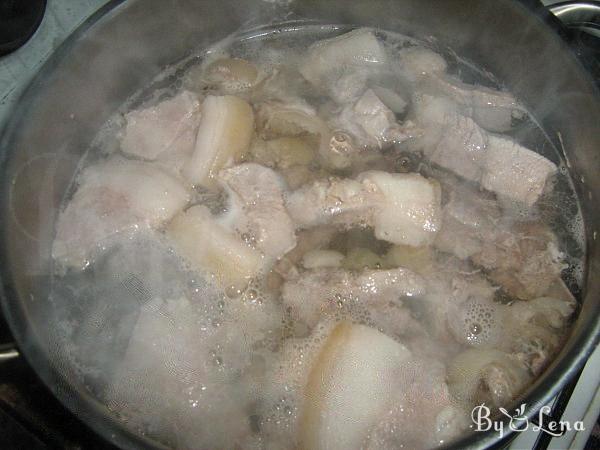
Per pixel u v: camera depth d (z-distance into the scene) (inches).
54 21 12.0
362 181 10.6
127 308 10.5
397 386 8.9
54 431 9.3
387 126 11.5
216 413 9.4
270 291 10.3
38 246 10.6
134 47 12.1
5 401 9.3
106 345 10.2
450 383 9.2
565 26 10.5
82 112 11.8
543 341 9.4
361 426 8.7
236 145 11.4
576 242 10.7
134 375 9.7
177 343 9.8
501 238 10.5
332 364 9.1
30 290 9.8
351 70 12.8
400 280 10.0
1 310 8.9
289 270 10.4
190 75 13.3
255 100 12.6
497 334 9.7
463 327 9.8
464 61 13.2
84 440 9.2
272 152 11.6
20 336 8.3
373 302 9.9
